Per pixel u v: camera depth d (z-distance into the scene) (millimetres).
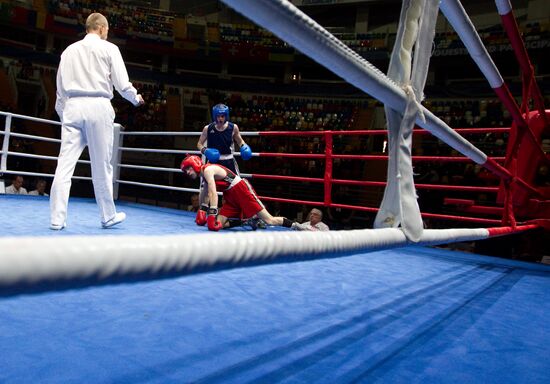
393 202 1294
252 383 958
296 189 14367
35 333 1135
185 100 20609
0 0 17719
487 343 1416
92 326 1231
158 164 17234
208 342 1187
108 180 3219
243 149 4531
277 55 20766
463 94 17594
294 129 19547
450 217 4078
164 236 485
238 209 4219
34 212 3936
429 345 1344
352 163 15180
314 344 1253
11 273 317
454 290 2332
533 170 4125
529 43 16031
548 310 2023
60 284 360
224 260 542
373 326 1492
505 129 3975
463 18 1611
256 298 1728
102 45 3033
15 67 17938
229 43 20891
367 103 19312
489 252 5883
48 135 16922
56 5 19016
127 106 19344
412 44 1309
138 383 902
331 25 20891
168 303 1540
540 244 6344
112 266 400
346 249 852
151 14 20828
